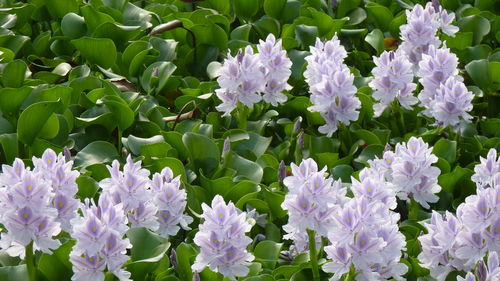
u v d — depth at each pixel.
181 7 6.69
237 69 4.45
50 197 2.98
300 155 4.39
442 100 4.53
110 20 5.64
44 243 2.95
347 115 4.57
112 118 4.59
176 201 3.45
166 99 5.22
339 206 3.05
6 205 2.89
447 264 3.26
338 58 4.72
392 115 5.07
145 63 5.43
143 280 3.26
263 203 3.92
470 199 3.17
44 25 6.27
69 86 4.85
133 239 3.30
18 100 4.46
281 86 4.69
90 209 2.82
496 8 6.91
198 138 4.27
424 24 5.07
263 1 6.70
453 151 4.56
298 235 3.49
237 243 2.96
